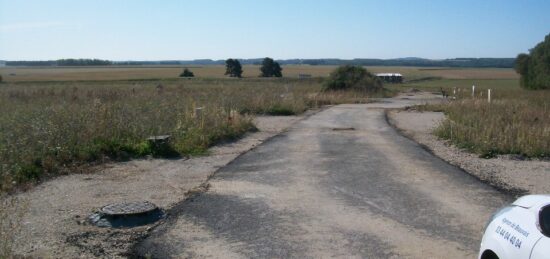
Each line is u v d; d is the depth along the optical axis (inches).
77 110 677.3
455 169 466.3
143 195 371.9
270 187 397.4
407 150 577.0
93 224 302.2
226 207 341.1
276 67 4896.7
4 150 431.2
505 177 435.2
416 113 1130.0
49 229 291.4
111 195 370.3
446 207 339.9
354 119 976.3
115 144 520.4
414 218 315.9
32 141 471.2
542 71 2458.2
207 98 1103.6
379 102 1590.8
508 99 1309.1
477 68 7480.3
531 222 169.3
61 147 470.9
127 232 290.8
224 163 499.8
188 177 434.6
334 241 276.2
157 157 520.7
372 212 329.1
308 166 481.7
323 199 361.1
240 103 1039.6
